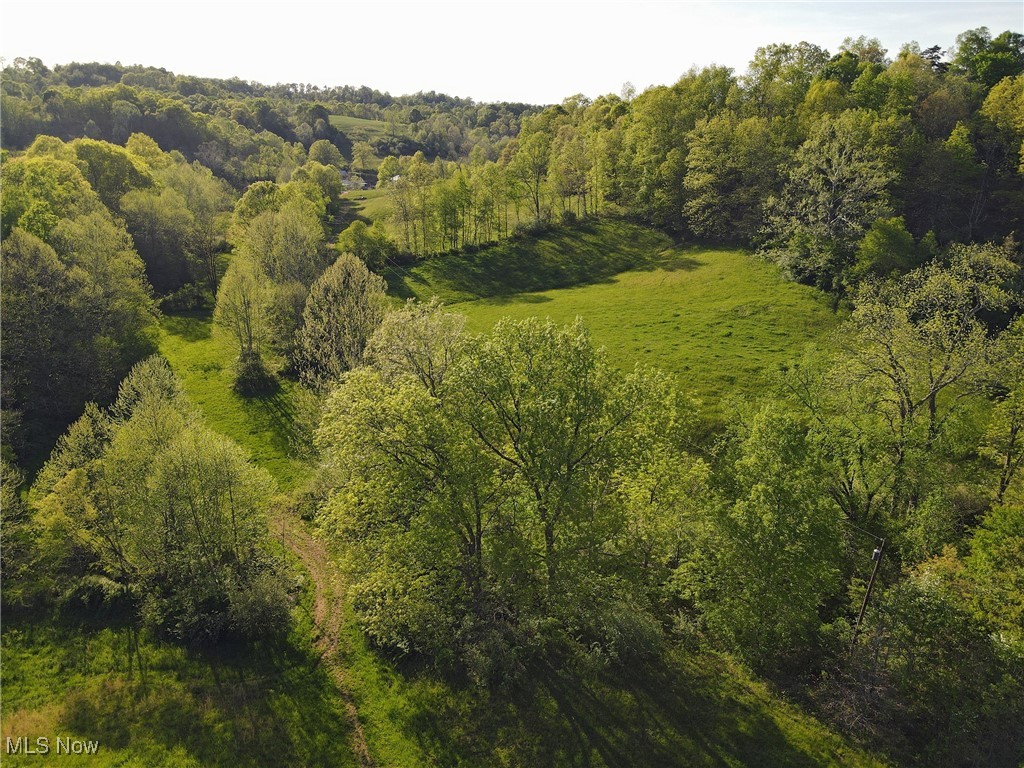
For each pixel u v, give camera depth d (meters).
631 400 32.06
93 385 59.50
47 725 28.45
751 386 59.41
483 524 32.56
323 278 61.62
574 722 28.41
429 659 32.09
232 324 67.50
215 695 30.36
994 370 41.25
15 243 58.53
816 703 29.67
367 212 139.50
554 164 112.69
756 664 31.73
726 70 117.50
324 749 27.64
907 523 38.81
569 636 33.50
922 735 28.06
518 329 32.94
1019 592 29.62
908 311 47.16
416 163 111.69
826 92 99.81
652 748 27.20
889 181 82.31
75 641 33.72
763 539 30.66
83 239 68.00
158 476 36.94
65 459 40.34
